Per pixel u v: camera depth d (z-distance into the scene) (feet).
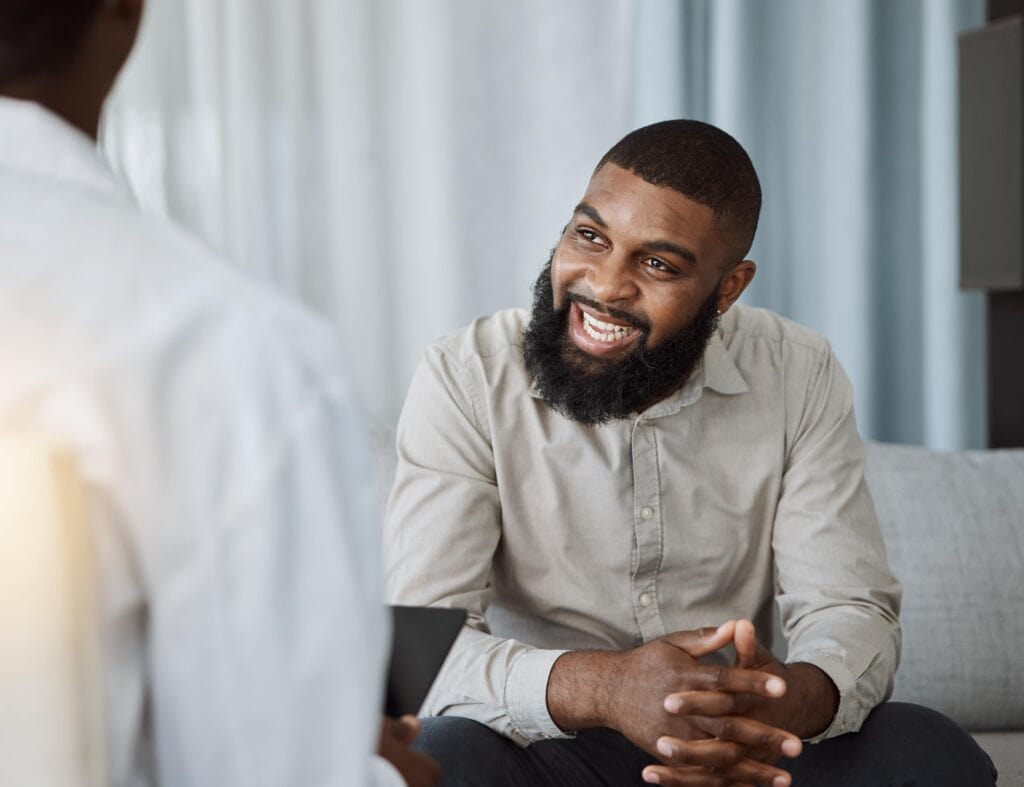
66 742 1.92
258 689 1.98
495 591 5.15
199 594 1.96
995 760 5.51
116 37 2.27
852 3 9.02
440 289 8.68
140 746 2.11
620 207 4.57
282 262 8.48
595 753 4.71
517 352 5.07
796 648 4.65
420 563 4.77
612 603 5.01
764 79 9.01
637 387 4.74
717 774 3.87
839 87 9.05
